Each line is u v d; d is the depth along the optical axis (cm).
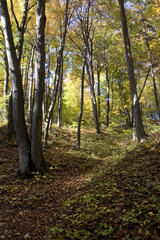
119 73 2366
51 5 1270
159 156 657
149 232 307
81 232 340
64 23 1249
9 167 790
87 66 1942
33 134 736
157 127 1515
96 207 425
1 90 2500
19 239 361
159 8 1457
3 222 425
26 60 2025
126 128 2352
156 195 413
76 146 1351
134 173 586
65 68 2095
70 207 464
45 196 570
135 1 1393
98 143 1562
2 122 1516
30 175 712
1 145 1036
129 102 2488
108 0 1312
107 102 2217
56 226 385
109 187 539
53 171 798
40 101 737
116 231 334
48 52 1647
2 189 589
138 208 375
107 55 2206
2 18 655
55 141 1395
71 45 1773
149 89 2616
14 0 1247
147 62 1670
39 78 728
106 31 2053
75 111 2775
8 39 664
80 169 932
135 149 884
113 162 876
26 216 457
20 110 709
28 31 1517
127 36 1123
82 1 1301
